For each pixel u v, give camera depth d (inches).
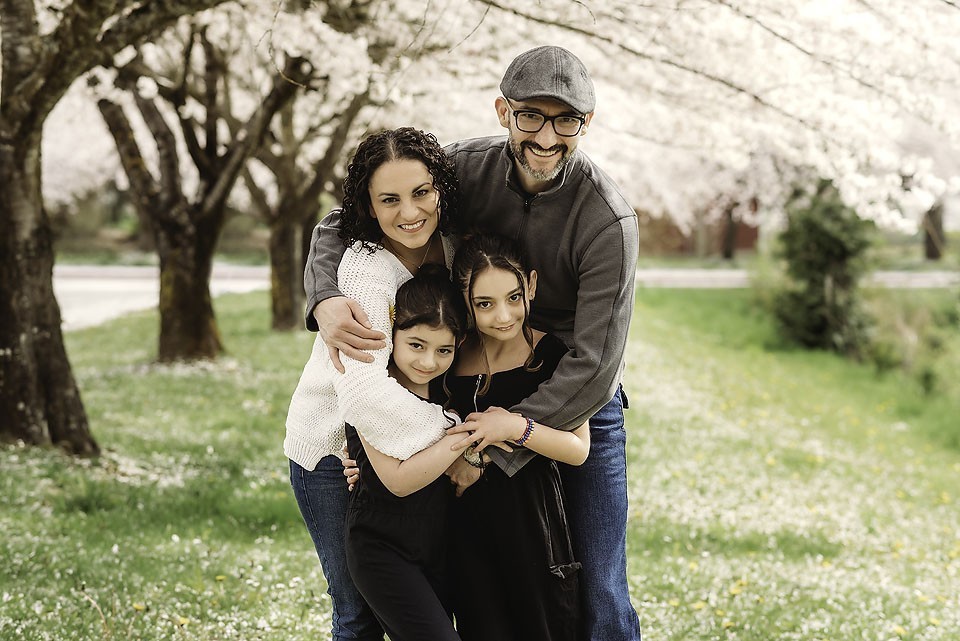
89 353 602.5
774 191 781.3
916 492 346.6
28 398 275.6
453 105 435.5
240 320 725.3
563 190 115.6
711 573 214.7
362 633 122.7
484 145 121.7
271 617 169.5
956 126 238.1
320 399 118.5
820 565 233.9
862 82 238.8
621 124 342.0
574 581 116.3
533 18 239.5
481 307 112.2
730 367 609.0
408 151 107.7
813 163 278.2
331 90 404.2
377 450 106.6
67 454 281.9
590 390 111.7
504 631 113.0
